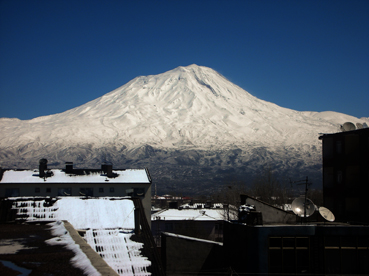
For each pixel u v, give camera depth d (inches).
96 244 1170.6
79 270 455.2
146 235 1311.5
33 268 468.8
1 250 595.2
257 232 1024.2
